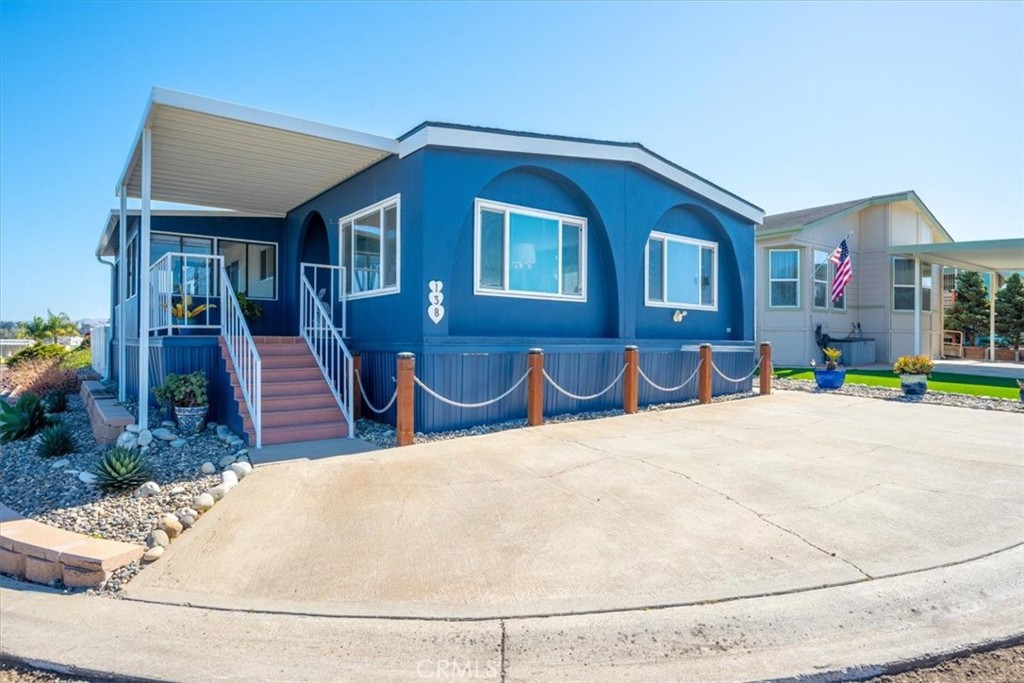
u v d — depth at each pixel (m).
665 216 11.53
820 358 18.56
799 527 4.34
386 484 5.34
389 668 2.71
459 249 8.41
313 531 4.28
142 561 3.84
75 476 5.70
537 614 3.14
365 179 9.27
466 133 8.06
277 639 2.95
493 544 4.05
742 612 3.15
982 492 5.21
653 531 4.26
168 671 2.71
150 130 7.25
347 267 10.00
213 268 12.21
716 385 11.93
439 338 7.83
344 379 8.31
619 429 8.02
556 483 5.39
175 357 7.98
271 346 8.54
